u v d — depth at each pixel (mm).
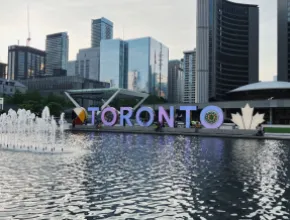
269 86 99875
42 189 11273
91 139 33969
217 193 11086
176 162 17812
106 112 55344
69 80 172250
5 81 145875
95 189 11414
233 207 9523
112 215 8703
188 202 10000
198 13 160500
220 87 161125
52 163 16922
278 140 35562
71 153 21344
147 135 42188
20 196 10367
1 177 13172
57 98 113062
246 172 14961
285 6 150000
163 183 12500
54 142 29578
